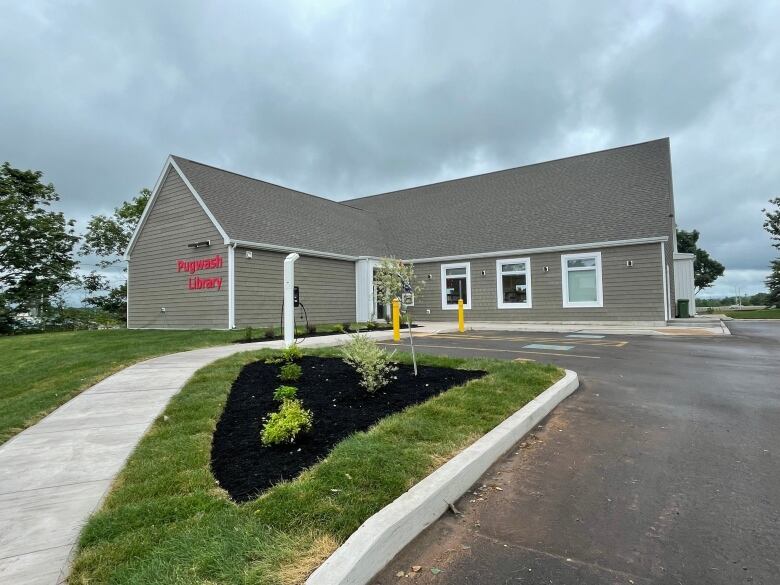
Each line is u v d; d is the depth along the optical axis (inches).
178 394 226.2
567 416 203.3
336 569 82.4
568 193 812.6
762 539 103.0
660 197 695.1
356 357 222.2
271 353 344.5
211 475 129.3
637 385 262.5
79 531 103.9
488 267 786.8
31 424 190.9
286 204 821.2
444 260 828.6
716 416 199.2
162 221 705.0
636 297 653.3
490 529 109.7
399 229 966.4
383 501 109.2
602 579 89.0
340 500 108.7
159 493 118.7
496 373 255.8
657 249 638.5
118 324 1119.6
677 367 319.3
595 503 122.4
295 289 422.3
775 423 188.1
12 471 140.1
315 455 143.1
